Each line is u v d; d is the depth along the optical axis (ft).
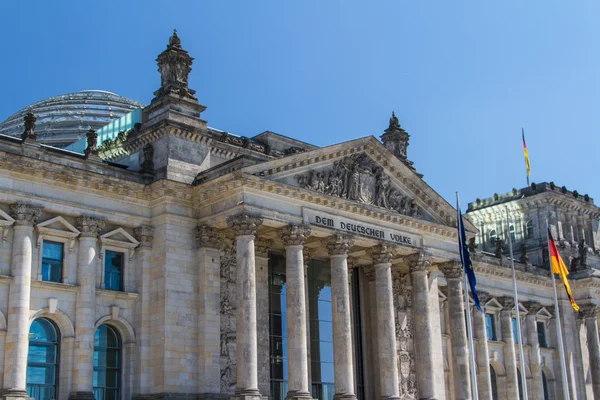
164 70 292.61
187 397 257.14
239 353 254.27
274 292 303.07
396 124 360.48
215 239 273.95
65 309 248.93
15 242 240.94
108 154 303.48
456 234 329.31
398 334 330.75
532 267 429.79
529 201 468.75
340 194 289.94
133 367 260.01
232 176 260.42
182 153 280.31
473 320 384.27
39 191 249.14
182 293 265.75
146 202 272.92
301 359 263.49
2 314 235.40
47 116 401.29
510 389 396.16
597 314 453.17
